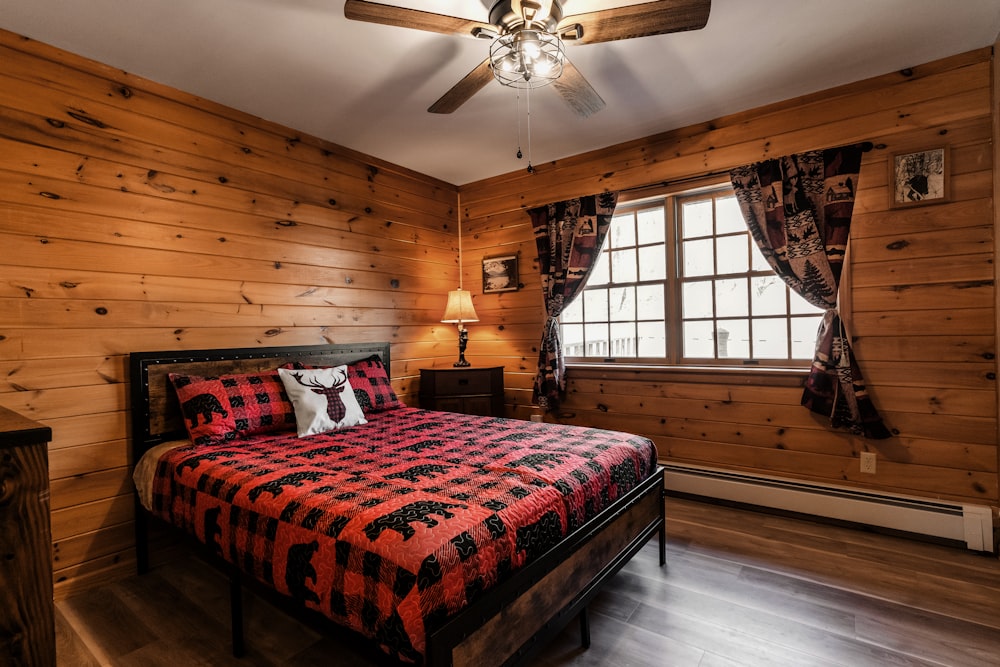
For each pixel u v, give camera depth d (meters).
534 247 4.13
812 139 2.93
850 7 2.13
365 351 3.67
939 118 2.60
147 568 2.51
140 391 2.49
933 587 2.19
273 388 2.73
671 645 1.84
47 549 0.91
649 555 2.55
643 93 2.88
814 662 1.73
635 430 3.62
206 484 1.96
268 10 2.05
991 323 2.49
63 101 2.32
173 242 2.69
